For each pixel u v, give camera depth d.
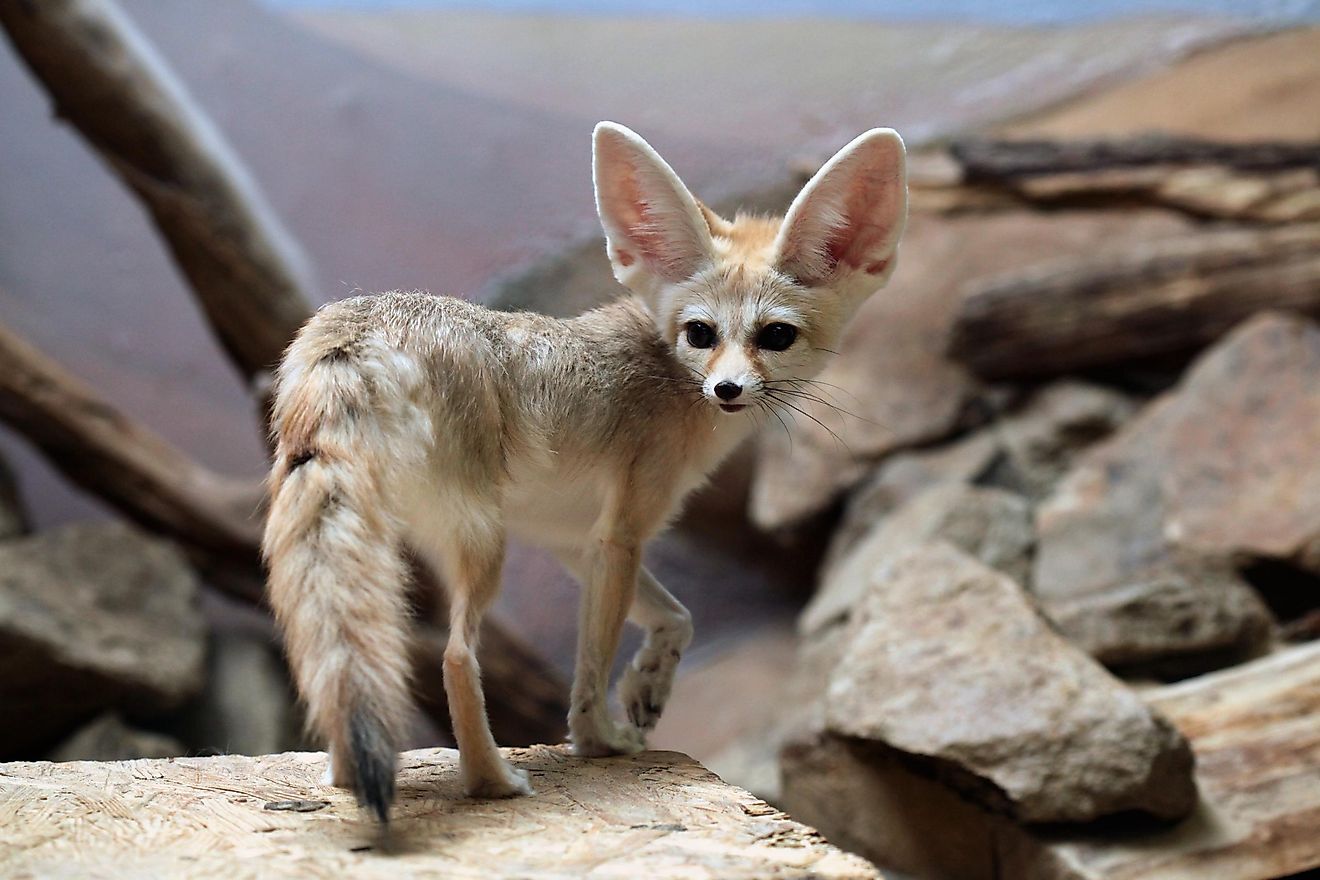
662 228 3.99
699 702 11.47
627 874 2.54
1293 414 8.74
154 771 3.34
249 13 14.28
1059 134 13.98
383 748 2.51
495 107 14.69
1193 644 6.86
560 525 3.71
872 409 11.27
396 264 14.31
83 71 8.45
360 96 14.47
